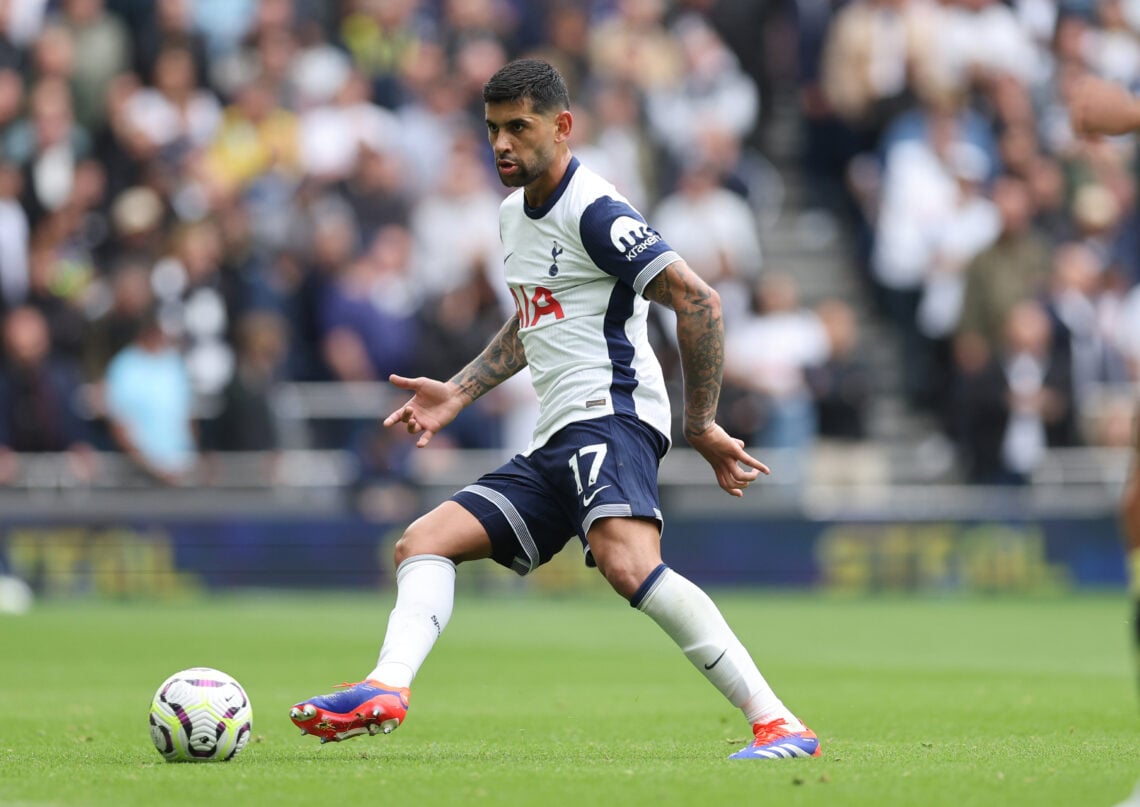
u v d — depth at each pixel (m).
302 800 17.31
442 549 21.88
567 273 21.45
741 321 72.06
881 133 79.00
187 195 69.00
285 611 60.00
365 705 20.62
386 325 68.12
